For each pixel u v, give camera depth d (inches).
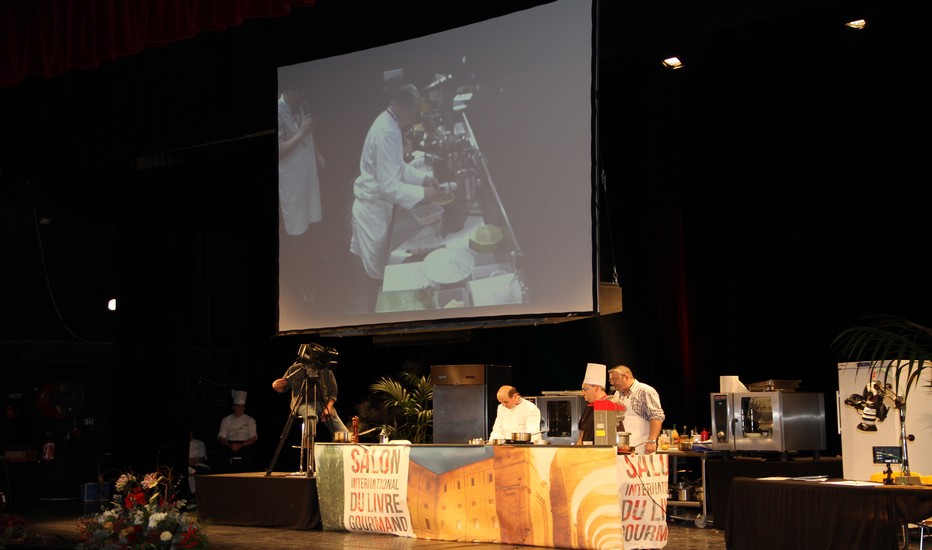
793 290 318.7
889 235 295.6
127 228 438.9
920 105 289.1
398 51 322.3
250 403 486.0
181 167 442.3
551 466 246.2
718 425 289.4
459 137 304.8
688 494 304.7
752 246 331.0
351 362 449.4
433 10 317.4
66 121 392.8
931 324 284.7
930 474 221.6
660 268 351.6
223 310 555.8
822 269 311.7
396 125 320.2
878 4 246.4
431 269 306.3
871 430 227.6
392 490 278.7
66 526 332.5
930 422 221.9
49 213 512.7
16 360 505.7
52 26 304.5
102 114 384.2
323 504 295.1
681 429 342.6
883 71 297.9
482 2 305.7
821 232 312.2
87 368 531.2
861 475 232.8
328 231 333.4
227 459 513.3
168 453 429.1
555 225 281.7
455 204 303.3
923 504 181.9
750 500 212.4
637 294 361.1
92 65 300.8
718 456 302.7
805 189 316.5
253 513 307.7
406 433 369.1
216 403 546.9
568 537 241.3
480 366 325.7
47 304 512.7
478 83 302.5
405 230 314.0
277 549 251.0
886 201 296.5
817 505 197.8
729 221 335.6
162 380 432.5
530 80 290.8
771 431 277.7
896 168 294.5
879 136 298.4
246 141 376.5
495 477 257.6
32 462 466.9
